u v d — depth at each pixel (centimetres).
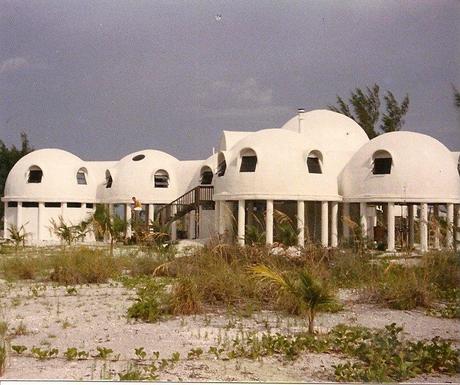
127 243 2809
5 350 868
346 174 3200
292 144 3133
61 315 1205
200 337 1008
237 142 3397
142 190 3838
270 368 822
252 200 3147
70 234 2642
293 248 1928
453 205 3041
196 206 3416
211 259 1527
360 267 1569
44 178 3878
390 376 795
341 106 4016
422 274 1466
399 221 3644
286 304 1223
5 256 2198
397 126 3703
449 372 820
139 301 1212
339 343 935
